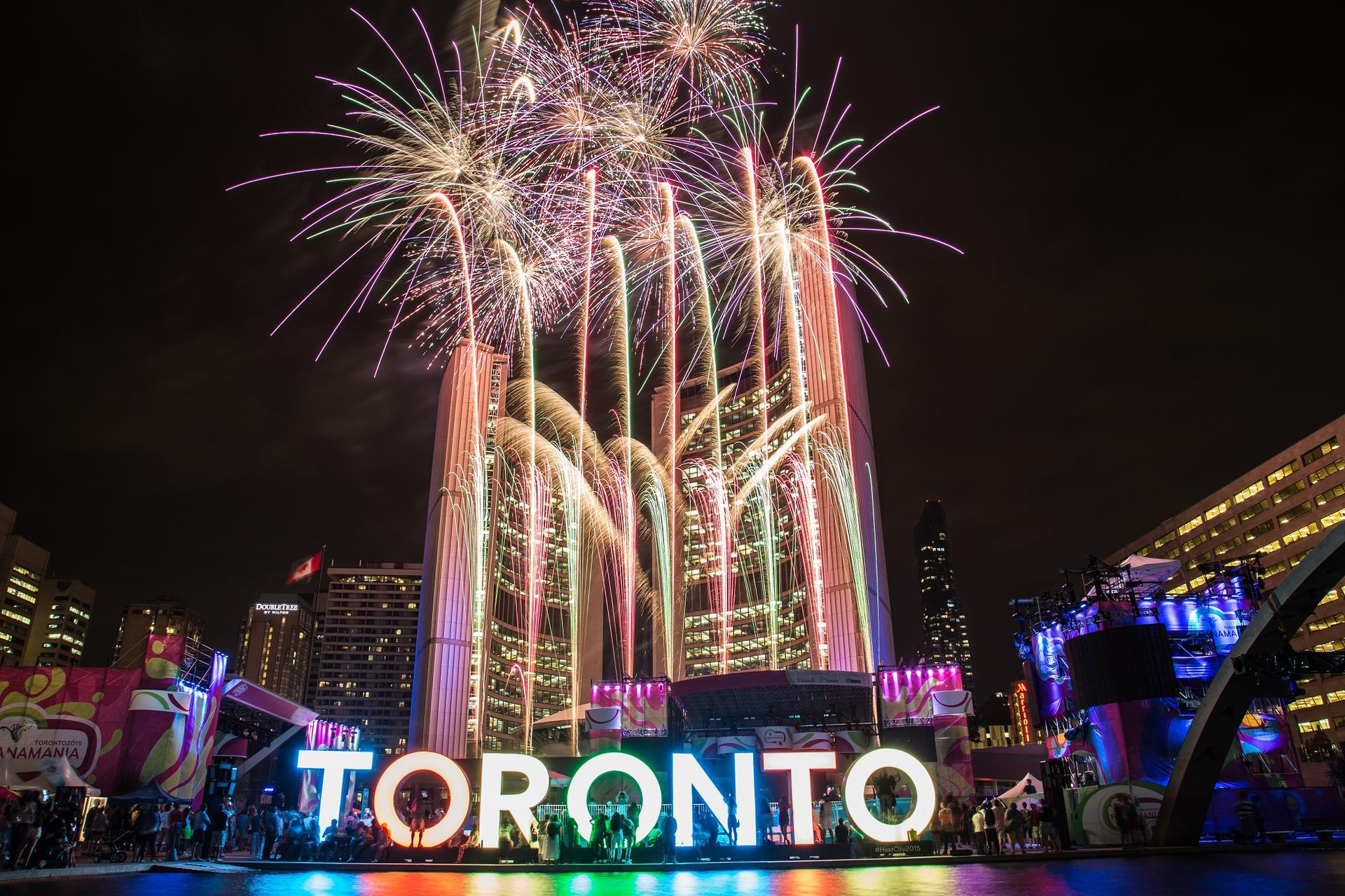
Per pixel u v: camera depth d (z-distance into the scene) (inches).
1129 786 1291.8
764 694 1888.5
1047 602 1793.8
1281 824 1294.3
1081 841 1285.7
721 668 5551.2
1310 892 643.5
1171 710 1430.9
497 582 6584.6
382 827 1208.8
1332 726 4202.8
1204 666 1507.1
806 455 3693.4
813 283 3663.9
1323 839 1235.9
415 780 1392.7
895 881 848.3
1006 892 695.1
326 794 1301.7
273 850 1284.4
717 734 1797.5
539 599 6879.9
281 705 1797.5
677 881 909.2
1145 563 1576.0
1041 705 1812.3
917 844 1193.4
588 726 1776.6
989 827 1200.8
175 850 1221.7
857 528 3516.2
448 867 1131.9
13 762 1316.4
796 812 1221.7
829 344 3651.6
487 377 4311.0
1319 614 4370.1
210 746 1528.1
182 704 1437.0
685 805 1206.3
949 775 1552.7
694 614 5792.3
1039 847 1304.1
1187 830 1204.5
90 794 1342.3
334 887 846.5
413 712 3836.1
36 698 1376.7
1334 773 2485.2
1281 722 1519.4
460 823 1209.4
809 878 917.8
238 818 1656.0
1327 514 4424.2
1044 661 1796.3
